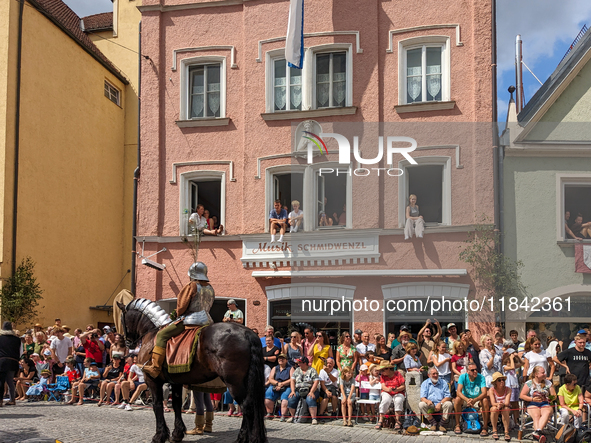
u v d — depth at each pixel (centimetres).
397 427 1058
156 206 1803
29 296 1850
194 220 1725
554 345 1197
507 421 1009
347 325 1362
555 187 1329
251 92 1773
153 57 1852
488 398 1034
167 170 1817
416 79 1669
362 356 1193
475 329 1279
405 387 1095
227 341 765
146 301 928
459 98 1612
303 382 1147
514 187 1351
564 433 949
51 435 911
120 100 2555
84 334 1477
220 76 1823
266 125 1745
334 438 952
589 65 1502
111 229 2447
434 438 995
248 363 755
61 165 2152
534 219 1311
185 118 1830
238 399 756
